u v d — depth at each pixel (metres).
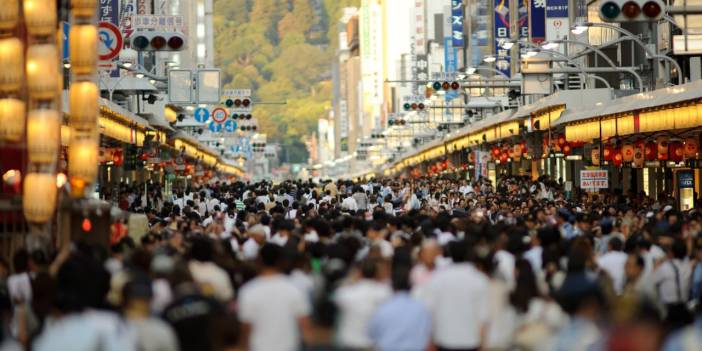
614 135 95.88
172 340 26.27
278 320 29.30
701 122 76.00
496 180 196.88
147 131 145.38
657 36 130.75
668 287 40.62
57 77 46.62
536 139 143.50
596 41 159.75
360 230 54.00
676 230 51.94
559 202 86.56
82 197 49.91
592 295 28.73
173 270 32.19
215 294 32.88
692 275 43.16
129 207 104.44
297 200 107.94
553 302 30.48
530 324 30.20
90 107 50.50
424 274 36.81
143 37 81.62
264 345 29.27
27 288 37.19
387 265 33.47
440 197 109.50
